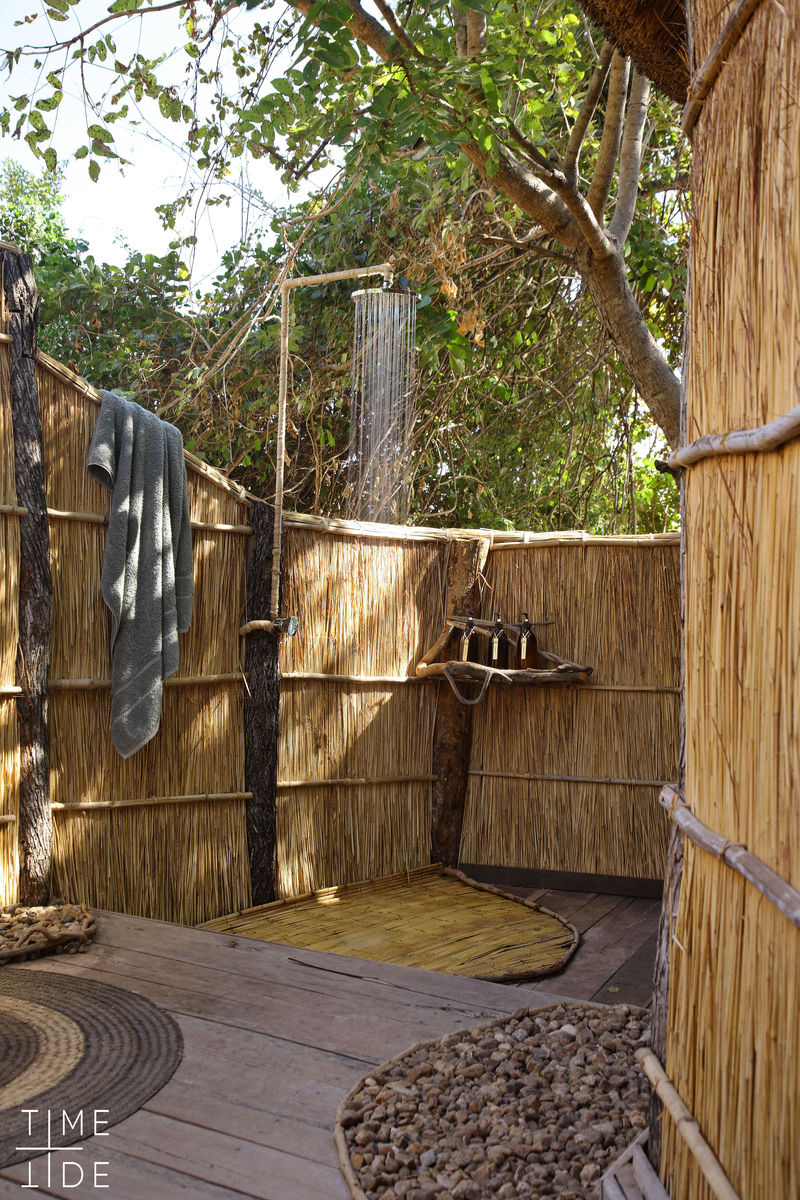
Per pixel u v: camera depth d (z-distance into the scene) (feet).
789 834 4.22
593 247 13.33
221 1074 7.55
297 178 14.33
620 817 15.55
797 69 4.29
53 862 11.73
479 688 16.20
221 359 20.49
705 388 5.55
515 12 12.96
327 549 14.89
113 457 12.16
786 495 4.33
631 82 14.65
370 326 16.99
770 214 4.57
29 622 11.39
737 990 4.68
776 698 4.38
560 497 24.03
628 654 15.74
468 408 23.26
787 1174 4.07
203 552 13.34
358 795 15.19
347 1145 6.46
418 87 11.35
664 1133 5.50
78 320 24.13
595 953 12.47
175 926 11.42
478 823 16.21
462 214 19.03
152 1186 6.00
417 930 13.07
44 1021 8.50
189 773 13.08
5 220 31.22
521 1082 7.35
